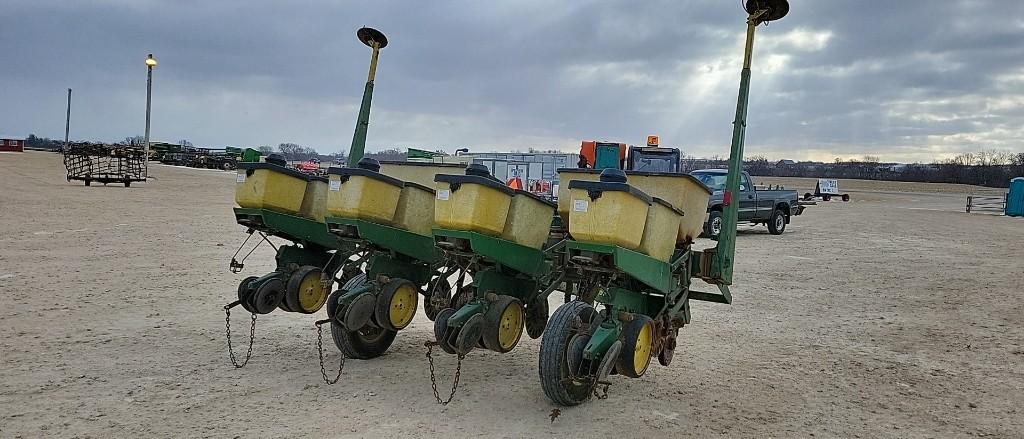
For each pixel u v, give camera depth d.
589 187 4.80
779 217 21.11
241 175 6.47
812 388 5.96
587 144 19.06
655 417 5.17
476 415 5.14
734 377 6.24
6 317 7.62
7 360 6.11
